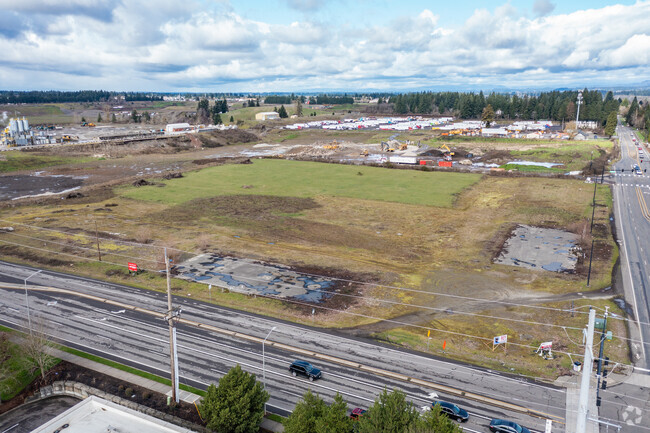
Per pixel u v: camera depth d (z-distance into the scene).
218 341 53.66
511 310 61.16
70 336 54.75
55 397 45.19
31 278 71.94
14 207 112.75
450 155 194.62
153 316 59.91
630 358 50.09
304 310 61.03
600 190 128.38
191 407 41.44
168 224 99.00
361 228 97.44
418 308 61.72
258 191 131.00
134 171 161.62
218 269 74.75
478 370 47.81
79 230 94.44
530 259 79.50
